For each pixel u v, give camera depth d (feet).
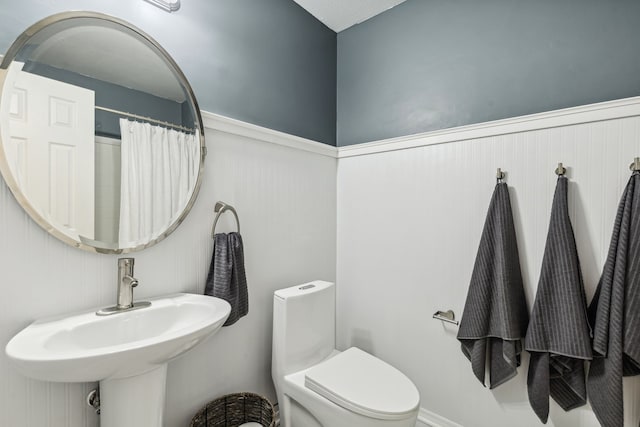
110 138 3.39
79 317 3.06
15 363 2.24
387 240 5.84
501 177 4.50
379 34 6.17
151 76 3.74
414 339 5.47
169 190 3.87
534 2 4.43
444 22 5.32
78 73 3.18
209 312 3.51
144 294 3.75
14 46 2.80
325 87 6.52
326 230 6.41
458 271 4.96
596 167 3.84
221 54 4.62
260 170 5.11
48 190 2.98
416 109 5.63
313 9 6.06
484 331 4.38
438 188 5.19
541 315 3.96
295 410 4.37
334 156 6.58
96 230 3.28
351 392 3.74
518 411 4.40
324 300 5.07
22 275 2.91
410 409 3.49
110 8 3.47
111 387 2.95
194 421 4.01
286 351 4.50
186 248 4.14
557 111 4.08
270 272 5.29
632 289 3.40
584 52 4.04
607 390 3.51
